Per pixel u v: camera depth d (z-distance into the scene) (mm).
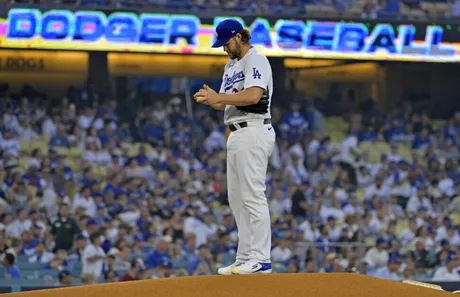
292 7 80750
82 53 81562
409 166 79250
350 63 86000
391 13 82250
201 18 77250
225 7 78500
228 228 67000
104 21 75750
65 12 75062
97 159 72562
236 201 26812
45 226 63156
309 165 76938
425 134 84688
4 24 74125
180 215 66000
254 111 26078
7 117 74938
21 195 66250
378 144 82312
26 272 60500
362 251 65312
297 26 78812
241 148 26094
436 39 81438
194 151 77000
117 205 66688
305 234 66875
